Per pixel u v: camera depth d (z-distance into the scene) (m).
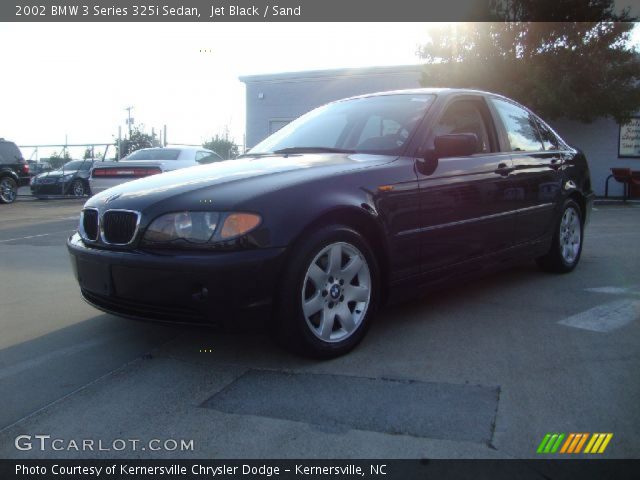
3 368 3.18
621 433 2.34
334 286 3.15
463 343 3.41
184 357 3.26
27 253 7.12
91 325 3.94
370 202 3.29
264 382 2.88
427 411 2.54
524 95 14.27
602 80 14.14
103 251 3.09
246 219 2.82
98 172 11.22
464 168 3.94
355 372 2.99
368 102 4.39
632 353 3.22
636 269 5.49
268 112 21.47
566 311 4.06
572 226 5.40
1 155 16.42
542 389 2.75
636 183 14.82
